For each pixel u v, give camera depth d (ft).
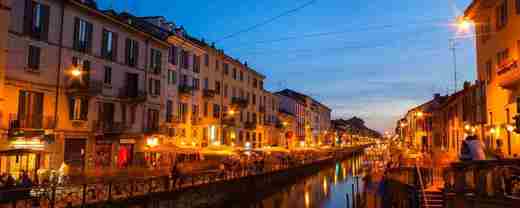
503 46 80.18
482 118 94.02
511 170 45.44
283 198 130.62
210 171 106.01
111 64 116.16
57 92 97.86
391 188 88.17
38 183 70.90
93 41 109.40
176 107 150.10
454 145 138.21
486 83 90.79
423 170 73.51
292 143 284.61
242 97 213.05
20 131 85.66
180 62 153.89
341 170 236.02
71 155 101.65
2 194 58.39
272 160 171.32
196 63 165.99
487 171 47.01
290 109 304.30
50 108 96.02
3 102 84.43
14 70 87.15
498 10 83.61
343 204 119.75
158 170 113.50
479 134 97.71
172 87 147.84
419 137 223.10
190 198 88.99
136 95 123.65
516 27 73.46
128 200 69.46
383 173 113.50
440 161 98.78
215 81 182.29
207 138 171.22
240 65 207.41
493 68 86.33
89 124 107.45
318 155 243.60
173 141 142.82
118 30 119.03
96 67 110.32
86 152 106.22
